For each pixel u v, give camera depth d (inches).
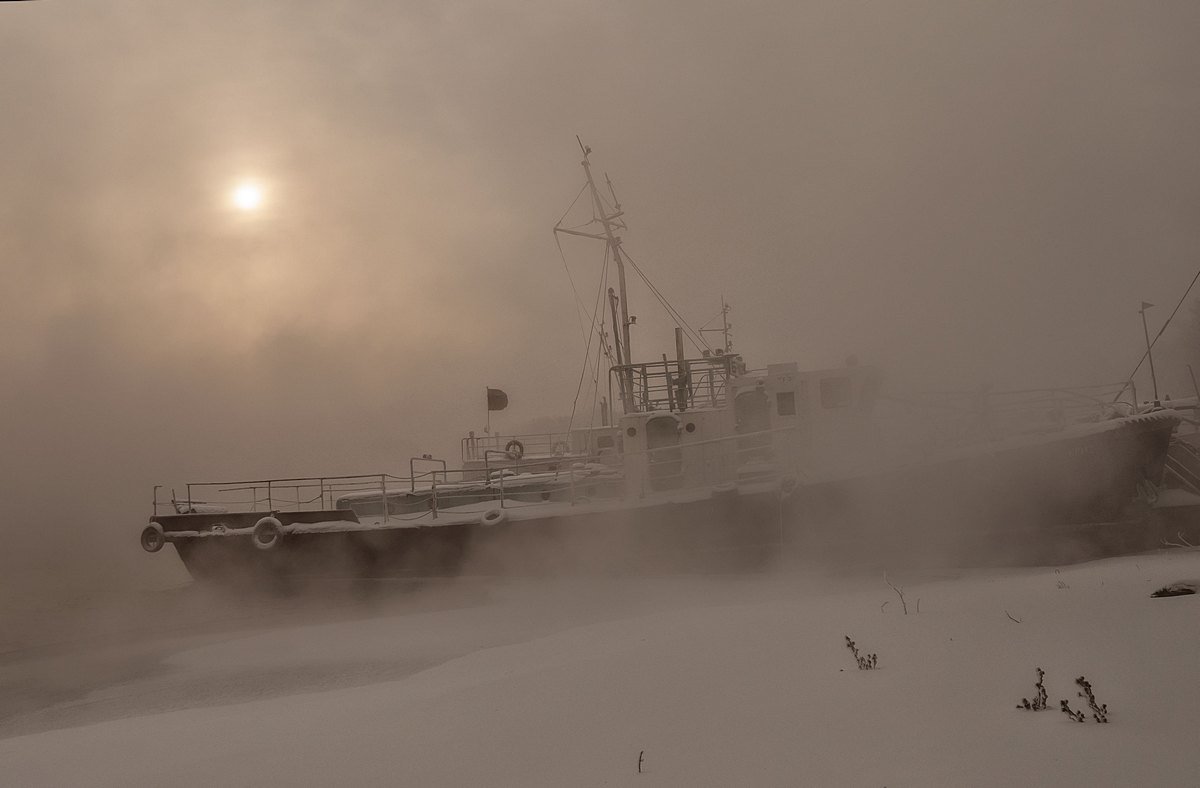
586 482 847.7
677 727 256.2
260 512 858.1
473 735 272.4
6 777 295.6
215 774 261.4
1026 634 320.5
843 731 233.6
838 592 611.2
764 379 825.5
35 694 529.7
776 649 347.6
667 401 896.9
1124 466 705.0
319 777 246.2
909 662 298.7
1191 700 227.3
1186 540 693.9
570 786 216.4
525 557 788.6
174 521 861.8
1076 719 221.0
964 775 193.8
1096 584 434.9
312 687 491.8
